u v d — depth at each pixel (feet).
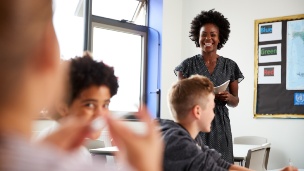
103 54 16.61
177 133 5.04
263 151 9.16
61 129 0.96
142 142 0.92
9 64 0.67
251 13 16.72
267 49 16.19
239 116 16.61
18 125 0.68
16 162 0.65
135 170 0.89
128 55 17.61
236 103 8.25
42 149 0.70
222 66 8.37
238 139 15.21
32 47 0.69
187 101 5.65
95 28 16.37
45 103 0.73
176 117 5.79
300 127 15.15
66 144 0.94
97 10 16.61
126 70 17.49
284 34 15.81
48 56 0.72
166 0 17.98
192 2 18.42
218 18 8.55
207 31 8.46
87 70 3.63
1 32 0.66
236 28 17.07
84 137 0.96
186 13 18.54
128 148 0.91
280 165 15.42
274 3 16.14
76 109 3.44
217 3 17.69
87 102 3.59
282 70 15.76
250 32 16.70
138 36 18.07
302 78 15.33
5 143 0.65
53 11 0.71
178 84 5.84
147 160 0.89
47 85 0.73
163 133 5.09
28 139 0.69
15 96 0.68
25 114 0.69
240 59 16.87
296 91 15.39
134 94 17.76
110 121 0.94
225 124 7.82
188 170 4.84
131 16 17.97
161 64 17.67
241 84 16.69
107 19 16.70
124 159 0.91
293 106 15.39
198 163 4.85
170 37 18.11
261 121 16.06
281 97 15.69
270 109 15.90
